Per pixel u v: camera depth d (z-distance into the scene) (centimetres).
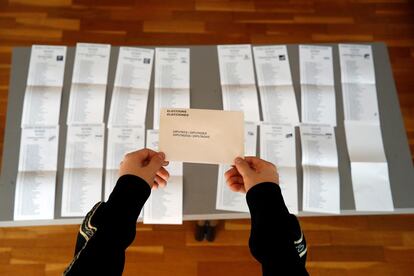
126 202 59
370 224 157
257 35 195
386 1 207
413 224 158
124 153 99
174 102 106
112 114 103
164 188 95
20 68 107
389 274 149
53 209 92
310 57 114
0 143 162
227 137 78
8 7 191
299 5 204
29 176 95
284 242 56
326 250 152
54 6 193
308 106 107
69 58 110
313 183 97
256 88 109
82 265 52
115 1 197
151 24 193
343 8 204
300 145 102
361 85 111
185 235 151
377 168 100
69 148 98
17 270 143
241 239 151
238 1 202
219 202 95
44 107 103
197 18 197
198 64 112
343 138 104
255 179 66
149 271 145
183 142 77
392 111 108
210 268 146
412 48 197
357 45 117
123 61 111
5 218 91
